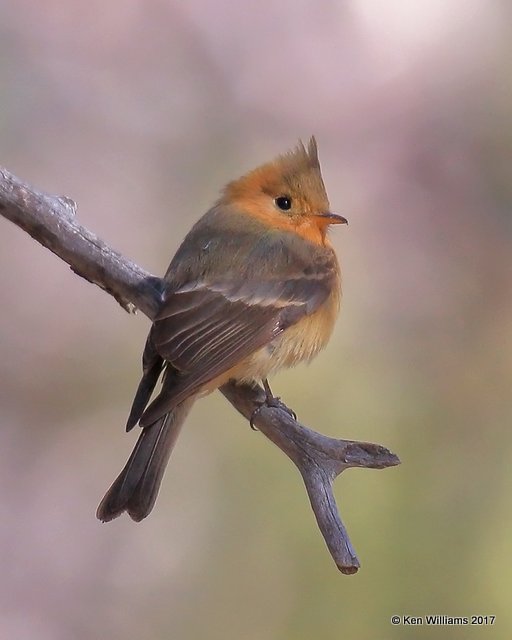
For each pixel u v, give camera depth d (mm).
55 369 12062
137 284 8172
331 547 6859
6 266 12312
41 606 11086
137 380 12133
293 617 10508
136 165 12805
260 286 8078
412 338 12008
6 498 11539
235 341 7852
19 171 12586
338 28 12938
